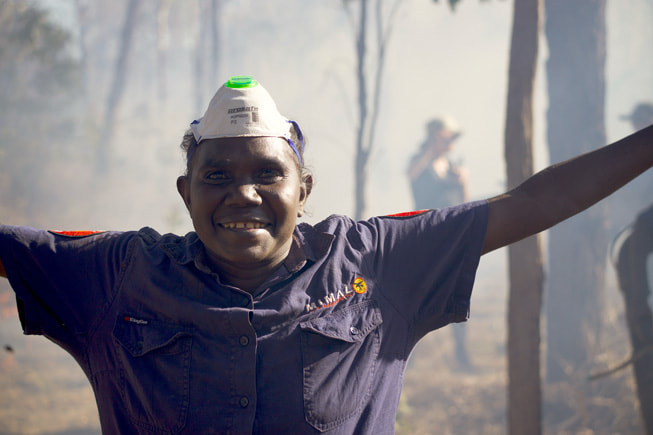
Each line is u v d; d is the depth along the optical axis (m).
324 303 1.77
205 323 1.72
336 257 1.83
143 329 1.77
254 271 1.79
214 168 1.70
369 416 1.74
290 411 1.68
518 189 1.95
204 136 1.71
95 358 1.83
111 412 1.79
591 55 5.44
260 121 1.70
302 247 1.83
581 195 1.90
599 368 5.70
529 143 3.37
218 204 1.70
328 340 1.74
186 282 1.77
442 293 1.89
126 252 1.86
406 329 1.86
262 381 1.69
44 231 1.93
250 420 1.67
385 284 1.85
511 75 3.38
